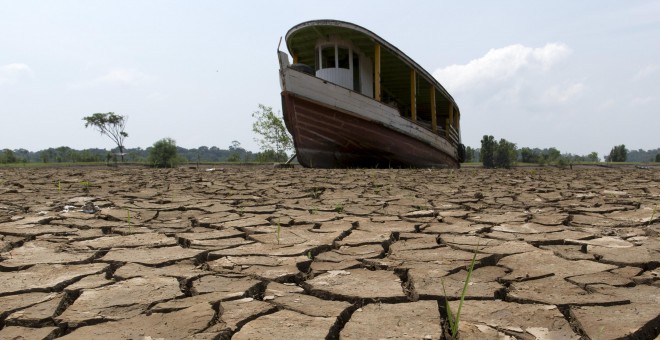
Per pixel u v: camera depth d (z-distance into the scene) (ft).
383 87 69.92
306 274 9.04
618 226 14.06
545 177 40.32
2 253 10.67
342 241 12.04
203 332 5.96
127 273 8.94
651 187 27.81
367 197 22.31
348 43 54.44
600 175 45.73
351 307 7.04
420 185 29.01
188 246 11.69
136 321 6.40
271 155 122.52
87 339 5.78
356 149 56.24
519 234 12.71
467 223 14.64
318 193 24.29
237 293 7.59
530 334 5.83
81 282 8.30
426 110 85.25
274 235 12.86
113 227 14.14
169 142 117.70
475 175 41.96
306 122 51.19
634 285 7.95
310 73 53.16
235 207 18.71
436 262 9.68
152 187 28.40
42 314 6.68
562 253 10.37
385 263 9.66
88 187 28.04
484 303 7.07
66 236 12.74
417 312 6.70
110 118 187.62
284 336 5.87
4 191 25.39
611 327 5.99
